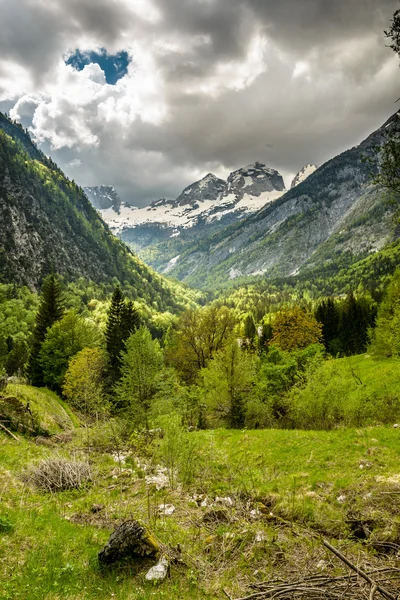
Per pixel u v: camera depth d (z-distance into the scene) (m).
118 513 12.84
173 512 13.05
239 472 17.41
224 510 12.41
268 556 9.41
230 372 37.38
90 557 8.98
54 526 10.77
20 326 147.12
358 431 20.89
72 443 27.03
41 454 21.00
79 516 12.59
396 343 45.53
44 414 33.53
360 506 11.62
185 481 16.25
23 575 7.63
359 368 51.97
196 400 40.06
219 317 60.41
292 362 35.53
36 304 176.38
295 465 17.50
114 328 68.75
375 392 27.47
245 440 24.70
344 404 26.47
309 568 8.53
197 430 34.31
